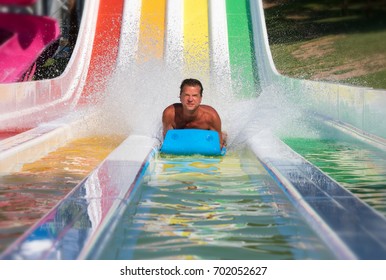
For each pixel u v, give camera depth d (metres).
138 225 7.00
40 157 12.62
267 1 73.56
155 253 6.03
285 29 64.12
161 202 8.12
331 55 54.53
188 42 30.42
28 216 7.70
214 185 9.24
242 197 8.41
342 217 6.55
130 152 11.01
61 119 16.91
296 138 16.00
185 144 12.27
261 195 8.55
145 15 32.56
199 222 7.11
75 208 7.04
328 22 65.06
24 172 10.87
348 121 16.50
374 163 12.16
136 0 33.75
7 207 8.20
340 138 15.90
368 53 53.22
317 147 14.52
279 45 59.47
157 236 6.56
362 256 5.35
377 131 14.43
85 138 15.54
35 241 5.89
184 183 9.40
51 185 9.73
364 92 15.23
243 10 33.22
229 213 7.53
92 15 32.09
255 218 7.27
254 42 30.42
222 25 31.83
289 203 7.76
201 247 6.20
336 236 5.89
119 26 31.64
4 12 36.34
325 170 11.34
